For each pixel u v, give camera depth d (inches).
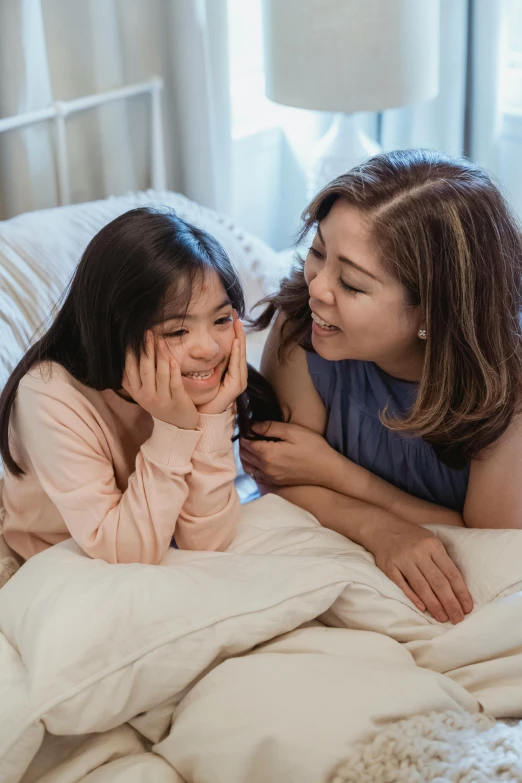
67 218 64.0
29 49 66.8
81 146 76.4
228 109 81.4
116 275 39.4
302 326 48.1
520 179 92.4
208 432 42.8
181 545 44.9
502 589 41.7
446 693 36.5
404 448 49.2
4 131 69.6
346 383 49.1
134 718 38.0
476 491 46.1
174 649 36.5
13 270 58.1
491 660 39.4
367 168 41.5
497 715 37.8
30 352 43.9
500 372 42.3
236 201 94.7
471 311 40.9
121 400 44.6
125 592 37.0
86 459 42.2
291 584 38.9
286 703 34.9
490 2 83.1
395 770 32.8
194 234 41.1
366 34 72.4
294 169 97.2
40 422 42.0
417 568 43.6
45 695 34.3
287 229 100.9
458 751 33.6
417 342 44.5
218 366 43.3
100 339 40.6
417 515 48.9
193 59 75.2
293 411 50.8
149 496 41.2
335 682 35.7
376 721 34.6
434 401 42.7
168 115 80.5
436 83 79.2
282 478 50.3
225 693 35.9
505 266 41.9
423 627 41.0
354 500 49.2
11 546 48.0
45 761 37.0
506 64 88.9
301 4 72.2
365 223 39.6
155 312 39.3
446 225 39.8
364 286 40.3
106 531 41.2
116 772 35.3
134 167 80.5
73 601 36.8
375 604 40.9
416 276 40.0
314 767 33.1
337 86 74.4
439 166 41.4
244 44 93.1
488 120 88.6
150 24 75.5
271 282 69.0
